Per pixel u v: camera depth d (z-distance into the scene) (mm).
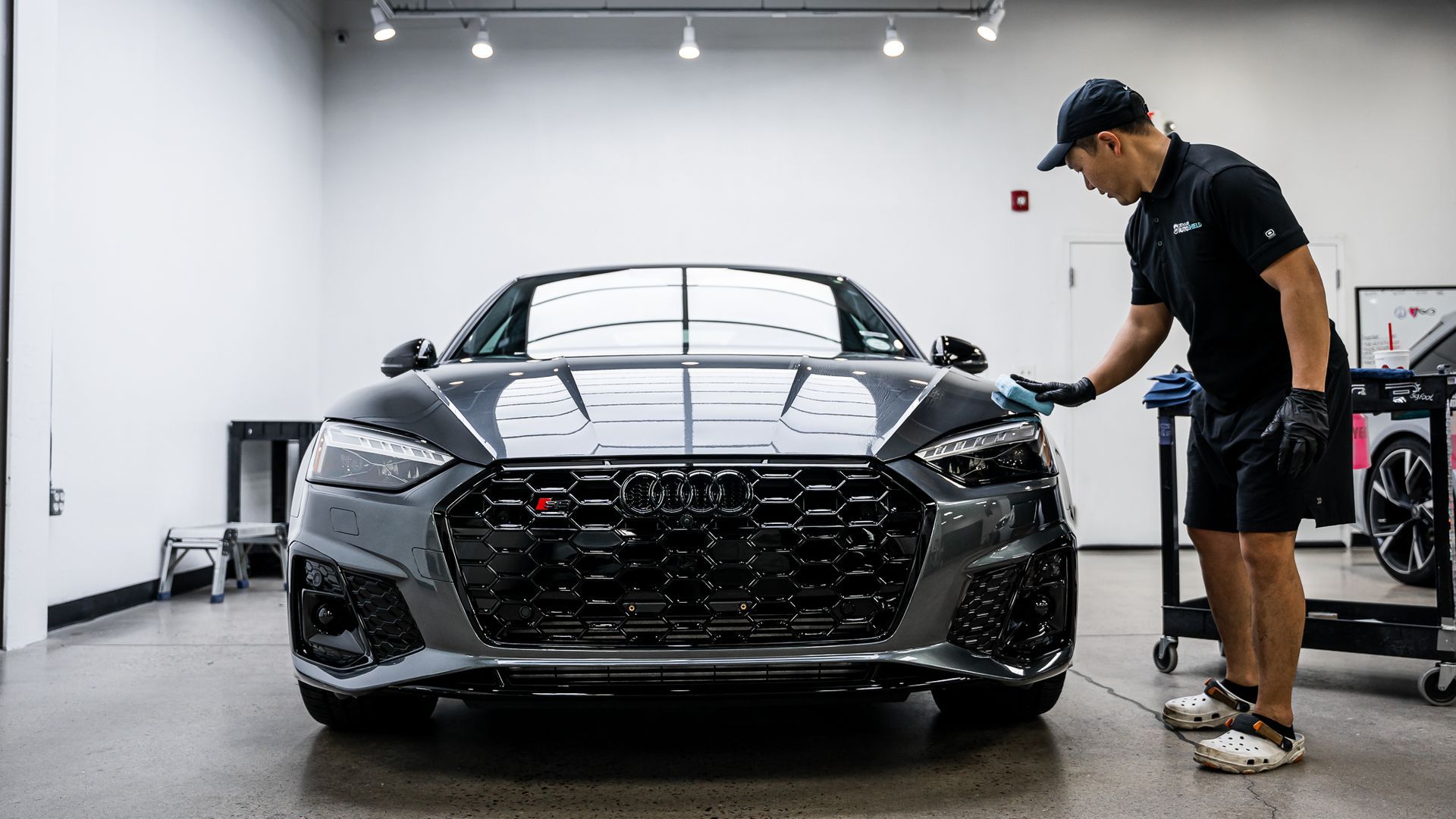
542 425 1606
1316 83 5734
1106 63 5691
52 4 2971
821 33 5621
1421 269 5734
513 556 1525
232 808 1485
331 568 1646
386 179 5551
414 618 1557
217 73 4414
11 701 2193
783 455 1538
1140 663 2543
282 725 1981
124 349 3660
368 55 5574
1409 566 3842
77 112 3412
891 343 2256
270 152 4926
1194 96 5719
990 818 1424
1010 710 1926
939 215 5621
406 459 1608
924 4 5660
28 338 2902
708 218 5578
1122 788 1555
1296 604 1687
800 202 5602
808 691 1524
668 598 1512
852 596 1535
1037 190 5637
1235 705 1922
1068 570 1703
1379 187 5738
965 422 1692
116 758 1759
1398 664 2566
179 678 2439
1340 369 1756
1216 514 1922
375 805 1493
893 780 1602
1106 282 5633
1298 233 1610
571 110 5582
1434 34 5770
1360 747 1788
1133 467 5551
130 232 3723
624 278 2455
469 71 5582
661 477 1515
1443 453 2141
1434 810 1450
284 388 5070
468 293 5539
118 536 3594
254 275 4742
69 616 3289
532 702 1539
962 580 1572
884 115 5625
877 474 1553
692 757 1735
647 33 5598
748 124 5602
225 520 4410
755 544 1522
